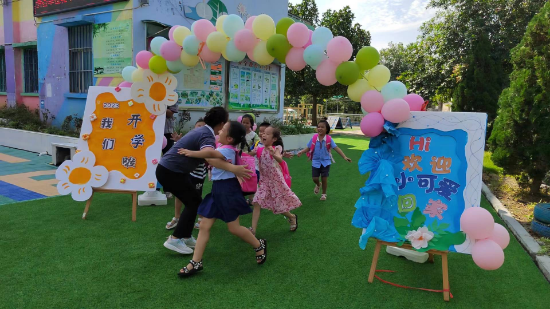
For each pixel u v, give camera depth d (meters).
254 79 10.95
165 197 5.35
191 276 3.18
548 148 5.51
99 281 3.03
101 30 8.22
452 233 2.94
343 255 3.74
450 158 3.02
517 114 5.76
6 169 7.08
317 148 5.86
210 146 3.31
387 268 3.48
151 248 3.74
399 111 3.00
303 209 5.39
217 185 3.20
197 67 9.06
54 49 9.35
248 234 3.34
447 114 3.04
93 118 4.84
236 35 3.84
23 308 2.60
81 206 5.08
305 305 2.78
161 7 8.28
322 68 3.45
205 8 9.36
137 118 4.80
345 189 6.70
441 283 3.23
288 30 3.52
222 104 9.88
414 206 3.09
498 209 5.45
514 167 6.12
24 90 11.47
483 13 11.44
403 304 2.85
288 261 3.56
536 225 4.53
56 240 3.84
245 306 2.73
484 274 3.42
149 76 4.70
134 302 2.73
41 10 9.38
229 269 3.35
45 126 9.56
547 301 2.95
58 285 2.93
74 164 4.61
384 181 2.99
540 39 5.58
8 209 4.81
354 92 3.33
